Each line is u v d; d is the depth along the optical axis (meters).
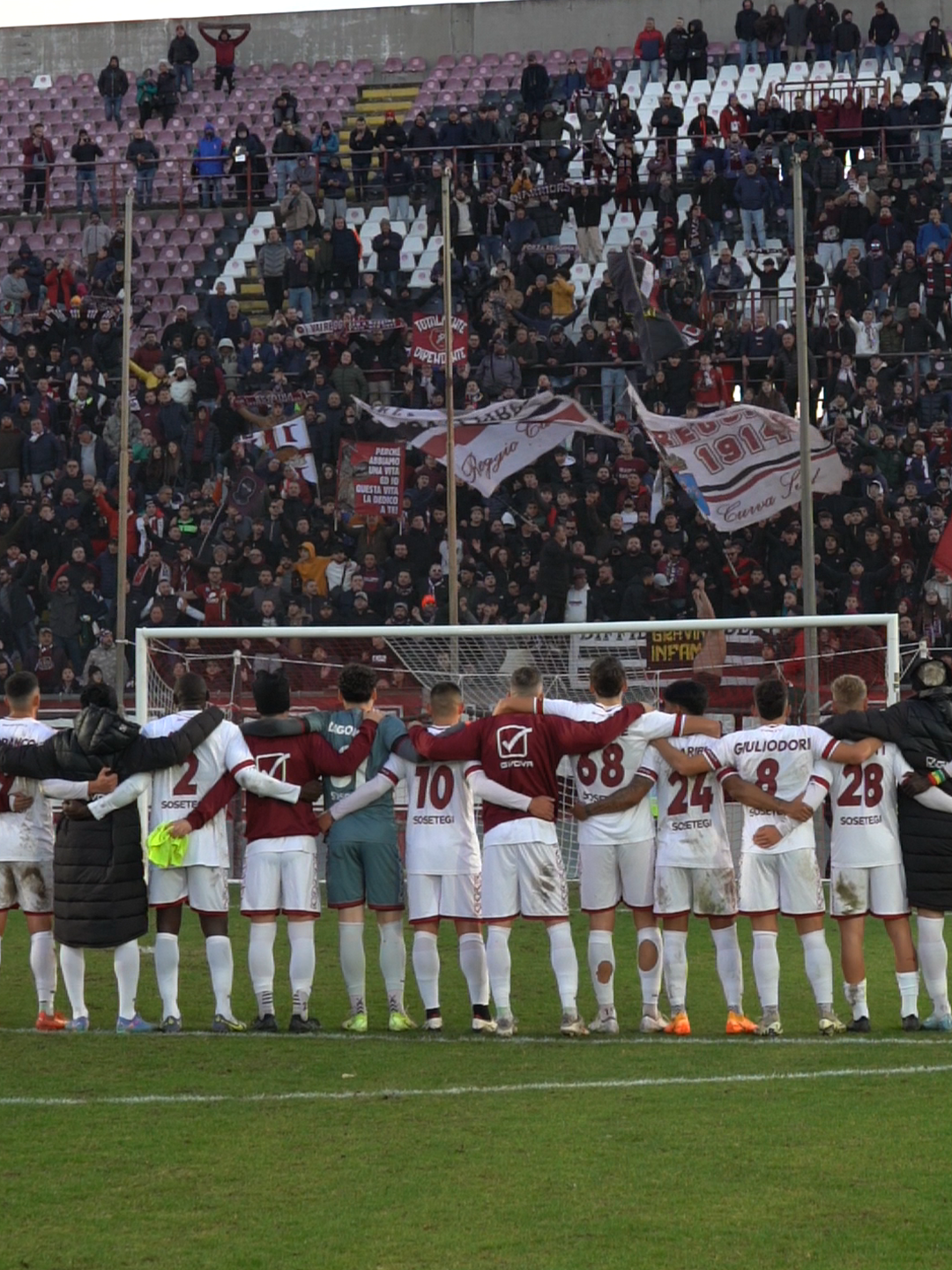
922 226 32.62
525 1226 7.17
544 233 34.47
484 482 28.06
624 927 17.52
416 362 30.19
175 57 46.50
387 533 27.92
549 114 36.62
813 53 42.78
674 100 42.97
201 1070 10.41
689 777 11.66
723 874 11.63
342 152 39.81
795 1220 7.21
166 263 39.06
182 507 28.94
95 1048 11.23
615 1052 10.89
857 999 11.71
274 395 30.39
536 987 13.96
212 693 20.53
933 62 39.38
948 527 24.50
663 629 16.97
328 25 48.59
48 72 50.09
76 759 11.65
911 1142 8.42
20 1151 8.46
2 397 31.81
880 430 27.95
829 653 20.22
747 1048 11.01
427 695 19.61
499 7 47.56
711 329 30.59
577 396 30.47
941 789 11.63
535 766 11.65
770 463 26.70
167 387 30.52
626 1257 6.76
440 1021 11.93
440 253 37.34
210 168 40.59
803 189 33.22
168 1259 6.81
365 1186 7.78
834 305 31.95
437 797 11.91
